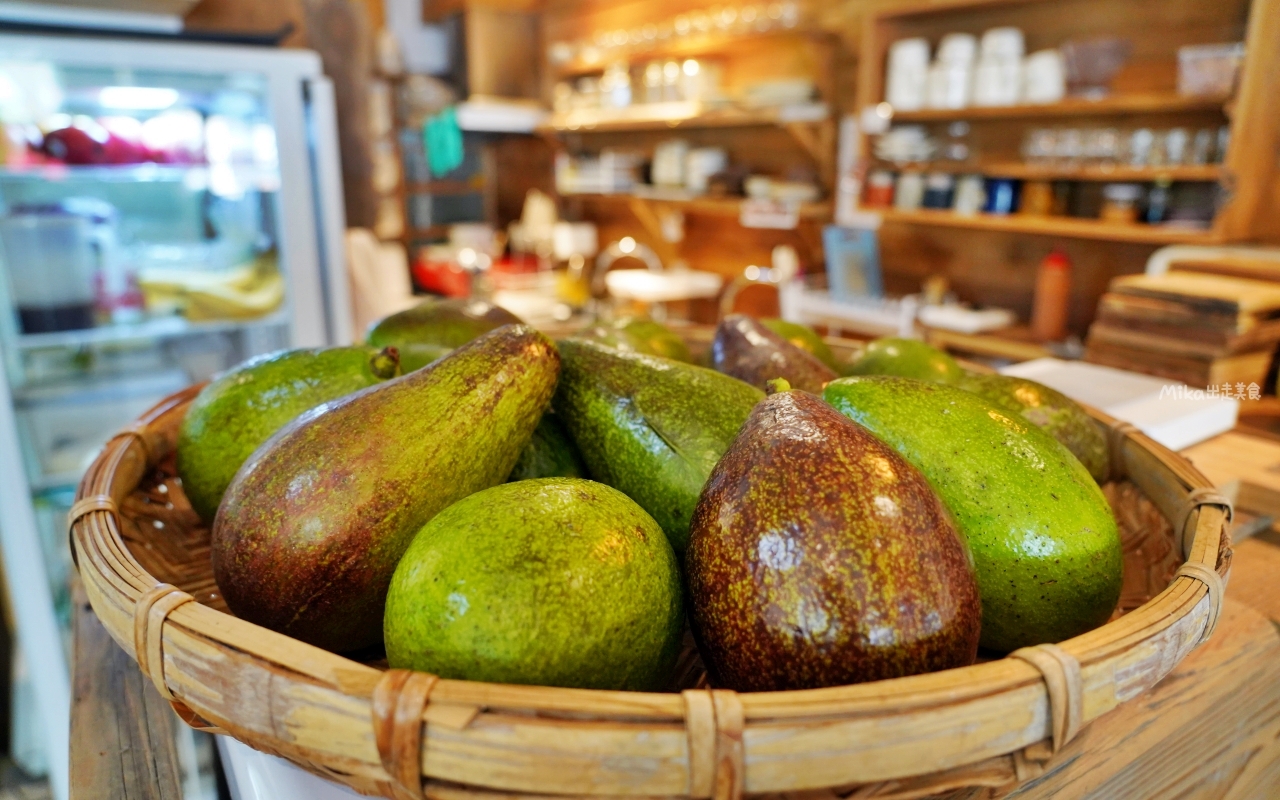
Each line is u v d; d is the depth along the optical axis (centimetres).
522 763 27
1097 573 41
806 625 33
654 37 283
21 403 168
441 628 34
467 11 344
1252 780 51
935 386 46
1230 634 50
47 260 163
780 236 271
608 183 317
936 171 201
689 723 27
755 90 247
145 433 60
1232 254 153
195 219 189
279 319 194
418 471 43
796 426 38
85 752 47
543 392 49
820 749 27
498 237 388
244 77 177
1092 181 182
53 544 177
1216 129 160
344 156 222
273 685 30
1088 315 194
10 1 146
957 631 34
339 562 41
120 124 172
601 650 34
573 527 36
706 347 89
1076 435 57
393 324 67
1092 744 41
